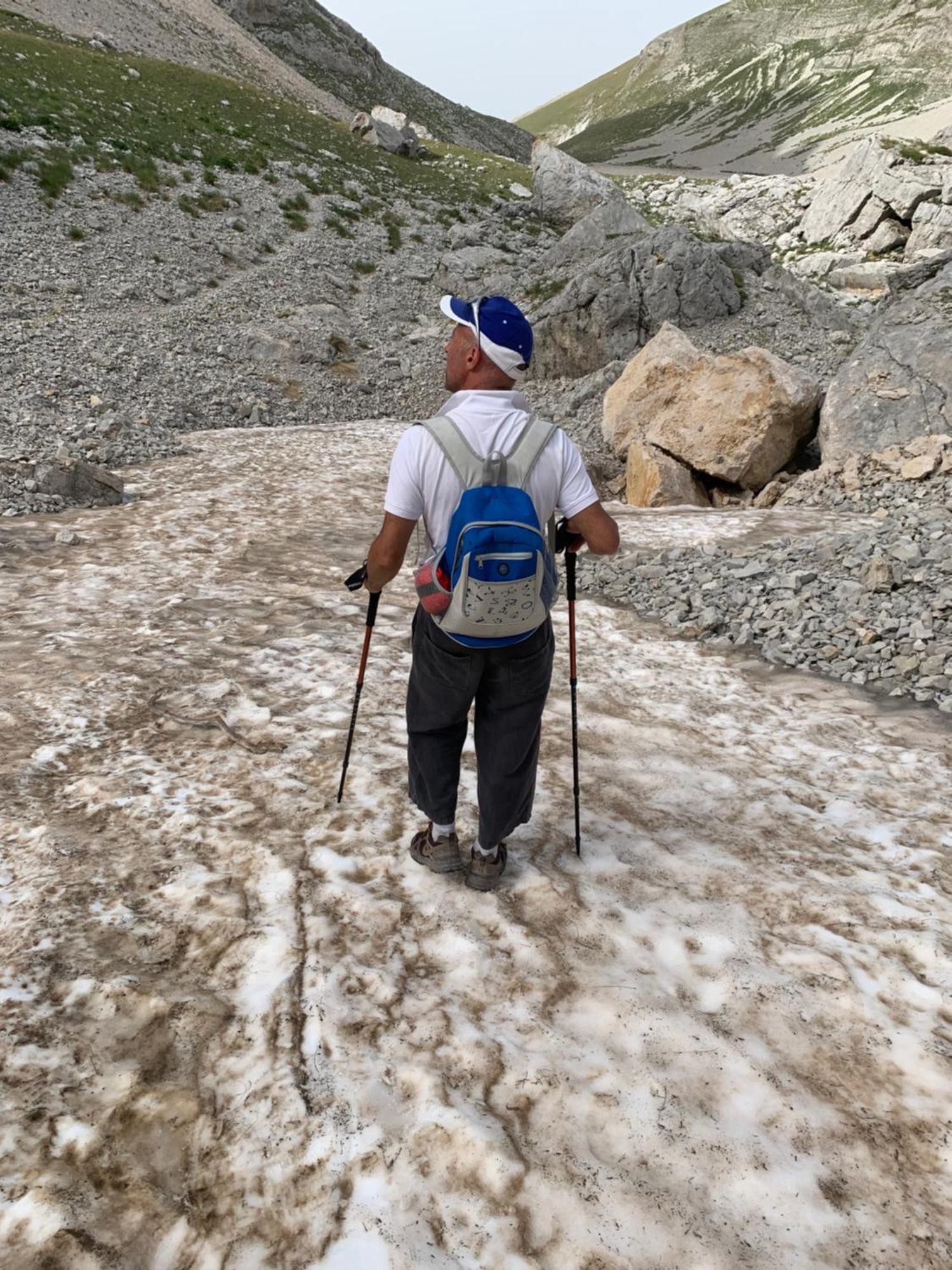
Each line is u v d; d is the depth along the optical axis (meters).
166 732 4.23
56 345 18.64
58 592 6.71
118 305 22.41
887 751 4.62
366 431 17.97
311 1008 2.45
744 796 4.02
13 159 27.69
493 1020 2.50
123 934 2.72
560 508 2.52
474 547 2.31
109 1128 2.04
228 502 10.70
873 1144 2.15
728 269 21.64
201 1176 1.95
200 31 68.00
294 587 7.20
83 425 13.83
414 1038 2.39
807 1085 2.32
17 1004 2.38
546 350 21.73
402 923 2.89
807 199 43.84
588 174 37.62
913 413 11.98
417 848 3.23
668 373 14.49
